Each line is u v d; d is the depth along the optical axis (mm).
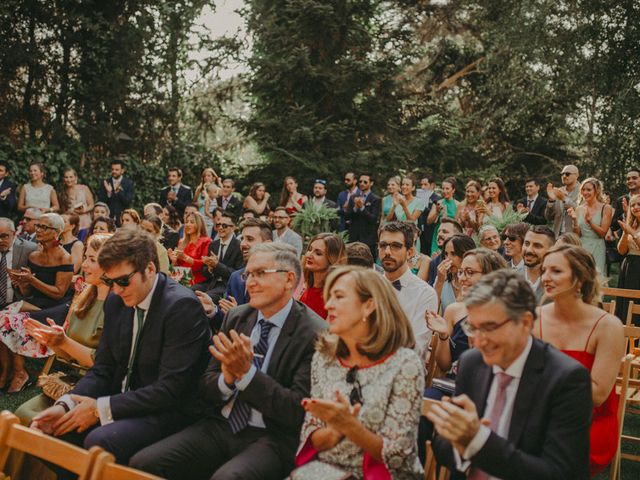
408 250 4789
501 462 2373
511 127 18109
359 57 16172
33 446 2473
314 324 3385
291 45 15523
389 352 2859
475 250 4289
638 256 7270
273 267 3355
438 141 17031
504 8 17984
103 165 14516
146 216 8328
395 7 18703
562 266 3410
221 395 3299
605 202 8078
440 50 19500
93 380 3701
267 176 15828
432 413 2410
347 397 2850
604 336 3400
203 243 7750
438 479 3150
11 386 6027
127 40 14250
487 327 2480
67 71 13938
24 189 10312
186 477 3270
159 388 3463
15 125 13516
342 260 4793
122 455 3309
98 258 3488
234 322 3605
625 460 4879
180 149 16125
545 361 2604
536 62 17203
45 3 13125
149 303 3613
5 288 6344
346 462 2820
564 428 2516
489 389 2697
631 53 15867
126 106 14945
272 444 3201
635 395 4895
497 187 9477
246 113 17875
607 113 16000
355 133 16391
